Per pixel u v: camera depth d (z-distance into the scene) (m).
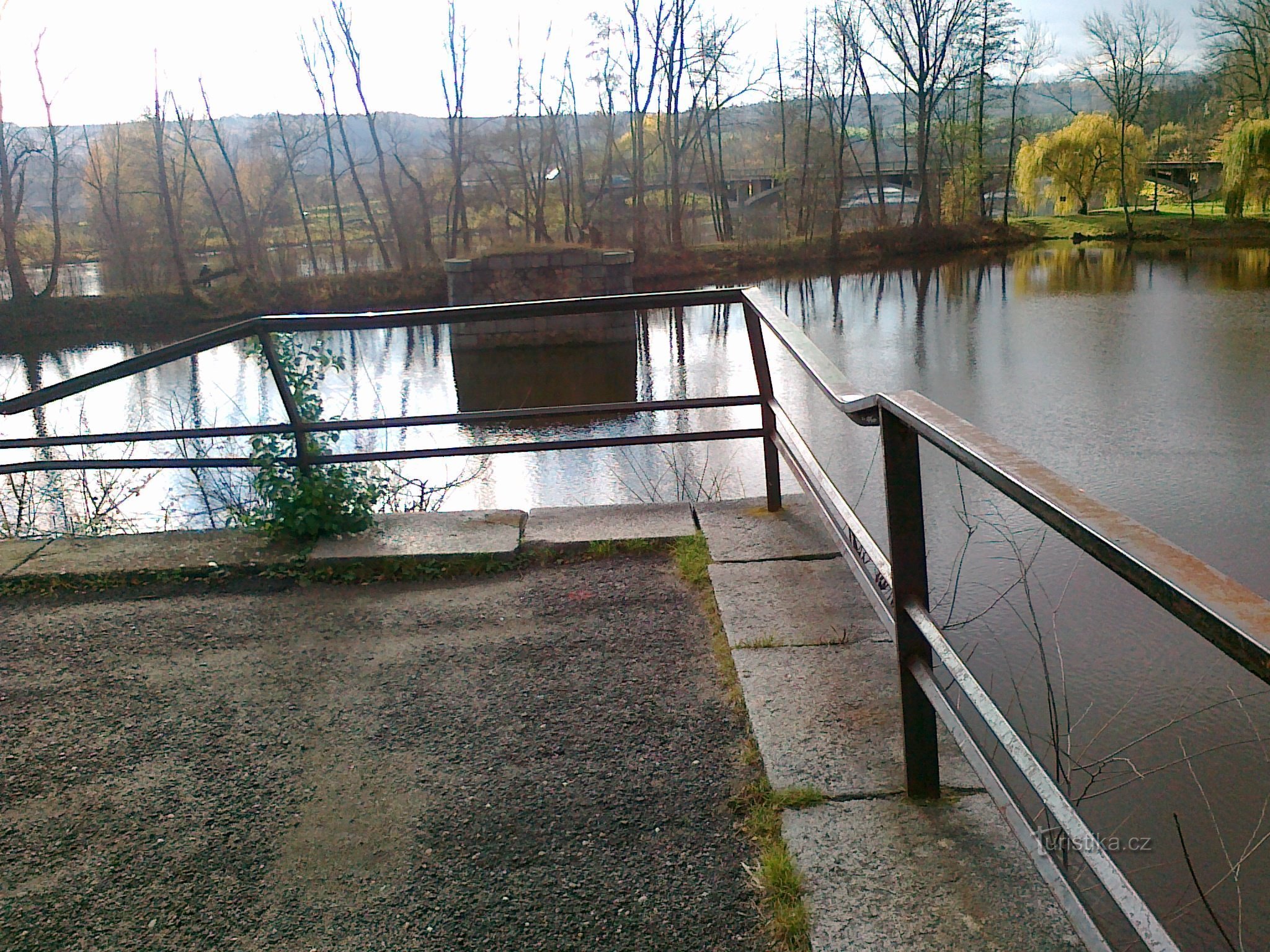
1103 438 13.05
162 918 2.04
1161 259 44.59
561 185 49.00
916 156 60.03
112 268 42.34
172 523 6.52
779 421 4.09
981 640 5.52
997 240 57.28
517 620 3.37
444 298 43.19
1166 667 5.11
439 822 2.31
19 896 2.12
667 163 52.72
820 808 2.21
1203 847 3.75
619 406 4.25
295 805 2.40
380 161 46.81
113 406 14.90
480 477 10.50
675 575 3.68
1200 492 10.39
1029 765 1.52
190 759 2.61
